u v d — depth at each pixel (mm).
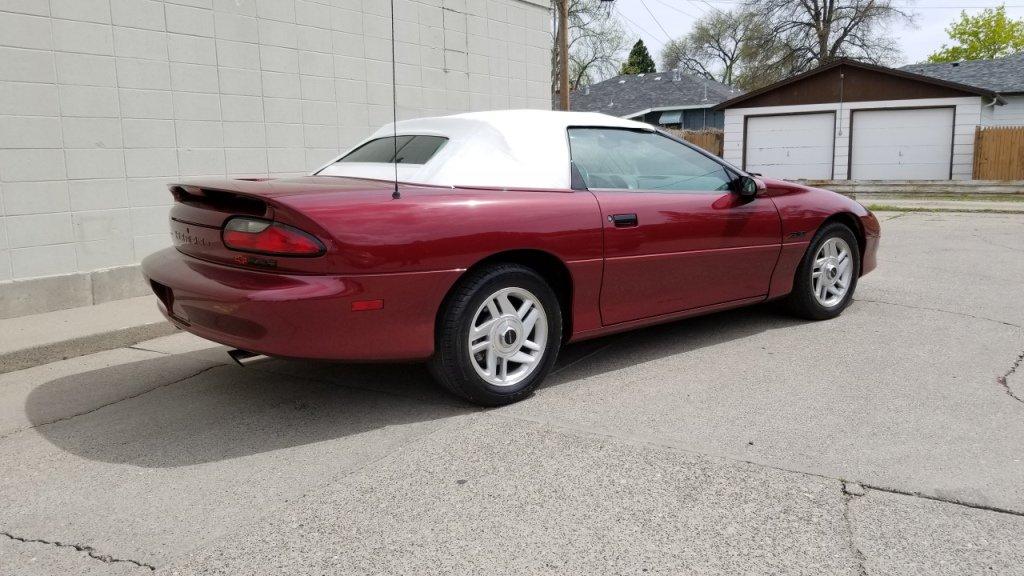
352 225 3066
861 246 5516
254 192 3111
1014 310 5453
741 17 44062
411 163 3805
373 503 2660
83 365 4457
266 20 6809
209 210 3332
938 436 3164
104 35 5699
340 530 2479
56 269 5547
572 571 2219
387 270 3131
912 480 2760
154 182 6094
